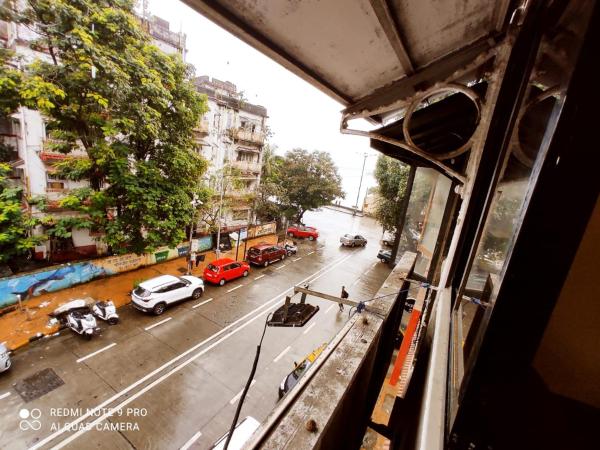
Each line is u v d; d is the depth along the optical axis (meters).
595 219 0.50
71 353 8.59
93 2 8.44
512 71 1.50
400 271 3.77
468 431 0.65
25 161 11.44
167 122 11.29
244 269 15.40
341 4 1.08
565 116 0.48
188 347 9.62
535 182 0.52
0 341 8.53
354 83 1.80
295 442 1.15
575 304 0.56
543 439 0.60
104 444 6.29
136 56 9.30
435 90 1.75
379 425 2.44
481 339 0.61
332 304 13.81
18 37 10.03
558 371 0.59
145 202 10.31
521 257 0.54
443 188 3.84
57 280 11.44
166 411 7.23
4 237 9.49
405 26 1.25
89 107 8.95
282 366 9.37
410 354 3.33
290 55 1.52
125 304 11.42
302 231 24.47
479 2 1.17
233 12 1.18
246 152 21.06
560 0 0.84
